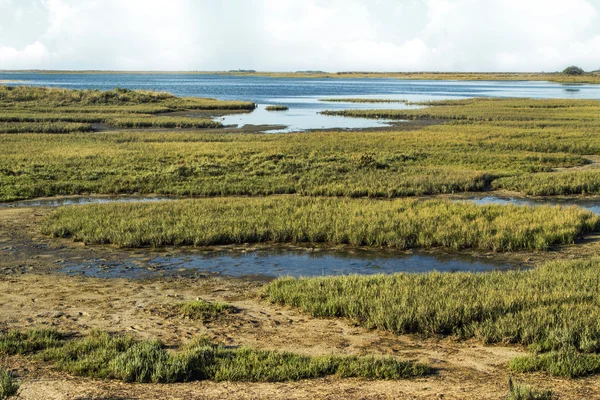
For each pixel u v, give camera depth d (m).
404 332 9.39
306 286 11.68
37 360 8.06
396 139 40.03
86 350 8.35
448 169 28.89
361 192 23.62
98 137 40.91
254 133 45.78
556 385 7.13
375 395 6.86
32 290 11.88
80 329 9.52
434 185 24.62
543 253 15.25
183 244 16.05
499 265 14.25
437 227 16.81
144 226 16.86
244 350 8.36
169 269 13.75
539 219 17.72
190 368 7.70
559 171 29.38
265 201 20.78
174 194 23.86
